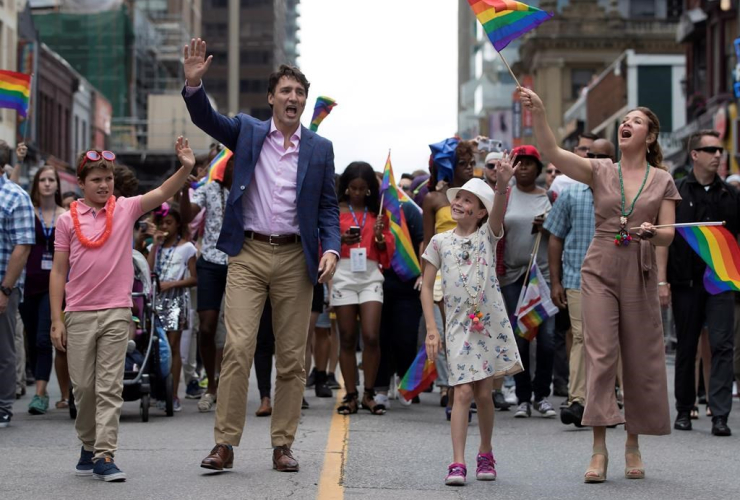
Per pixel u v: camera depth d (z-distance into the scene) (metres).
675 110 54.12
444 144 11.37
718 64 40.28
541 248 11.38
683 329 10.46
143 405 10.72
